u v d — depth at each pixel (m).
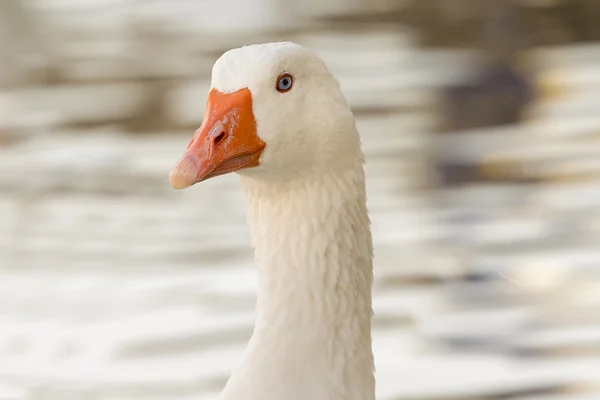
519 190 14.87
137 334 11.24
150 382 10.24
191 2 28.33
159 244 13.80
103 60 23.14
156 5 28.38
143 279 12.73
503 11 23.89
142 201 15.34
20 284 12.77
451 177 15.43
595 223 13.51
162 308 11.85
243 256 13.27
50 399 10.00
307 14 26.08
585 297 11.55
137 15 27.28
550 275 12.09
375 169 16.02
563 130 17.09
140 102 20.09
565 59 20.89
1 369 10.66
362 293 5.01
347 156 4.89
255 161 4.78
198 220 14.55
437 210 14.30
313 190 4.88
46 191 15.84
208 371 10.38
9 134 18.55
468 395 9.76
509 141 16.77
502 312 11.30
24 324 11.66
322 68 4.83
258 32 24.88
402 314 11.39
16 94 21.03
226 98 4.76
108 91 20.95
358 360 4.96
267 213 4.97
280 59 4.75
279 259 4.93
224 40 24.38
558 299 11.52
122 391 10.10
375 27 24.52
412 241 13.30
